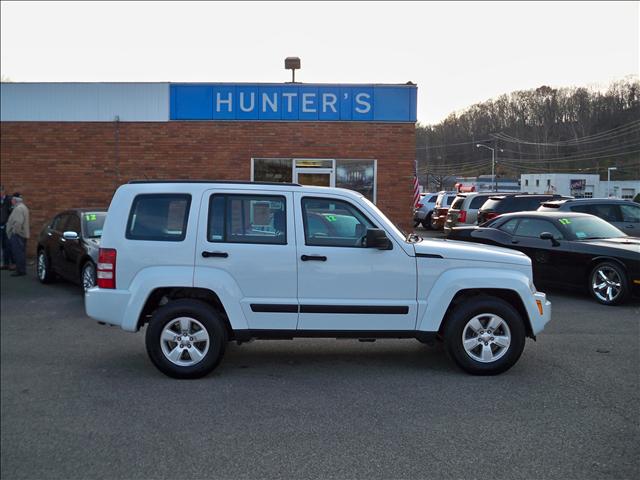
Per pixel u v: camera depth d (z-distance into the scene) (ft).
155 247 20.06
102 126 49.88
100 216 36.81
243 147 48.93
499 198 55.21
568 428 15.71
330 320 20.10
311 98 48.39
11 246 44.19
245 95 48.67
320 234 20.40
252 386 19.26
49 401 17.94
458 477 13.14
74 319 29.68
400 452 14.37
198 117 49.03
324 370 21.03
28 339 25.71
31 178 50.55
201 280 19.86
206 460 14.05
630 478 13.05
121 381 19.83
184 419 16.48
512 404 17.51
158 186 20.57
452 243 22.08
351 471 13.44
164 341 19.95
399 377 20.17
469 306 20.17
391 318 20.20
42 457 14.28
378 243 19.83
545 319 20.81
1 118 50.34
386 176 48.55
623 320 28.84
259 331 20.04
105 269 20.20
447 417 16.51
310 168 48.73
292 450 14.51
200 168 49.34
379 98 48.21
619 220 43.21
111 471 13.56
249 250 20.03
